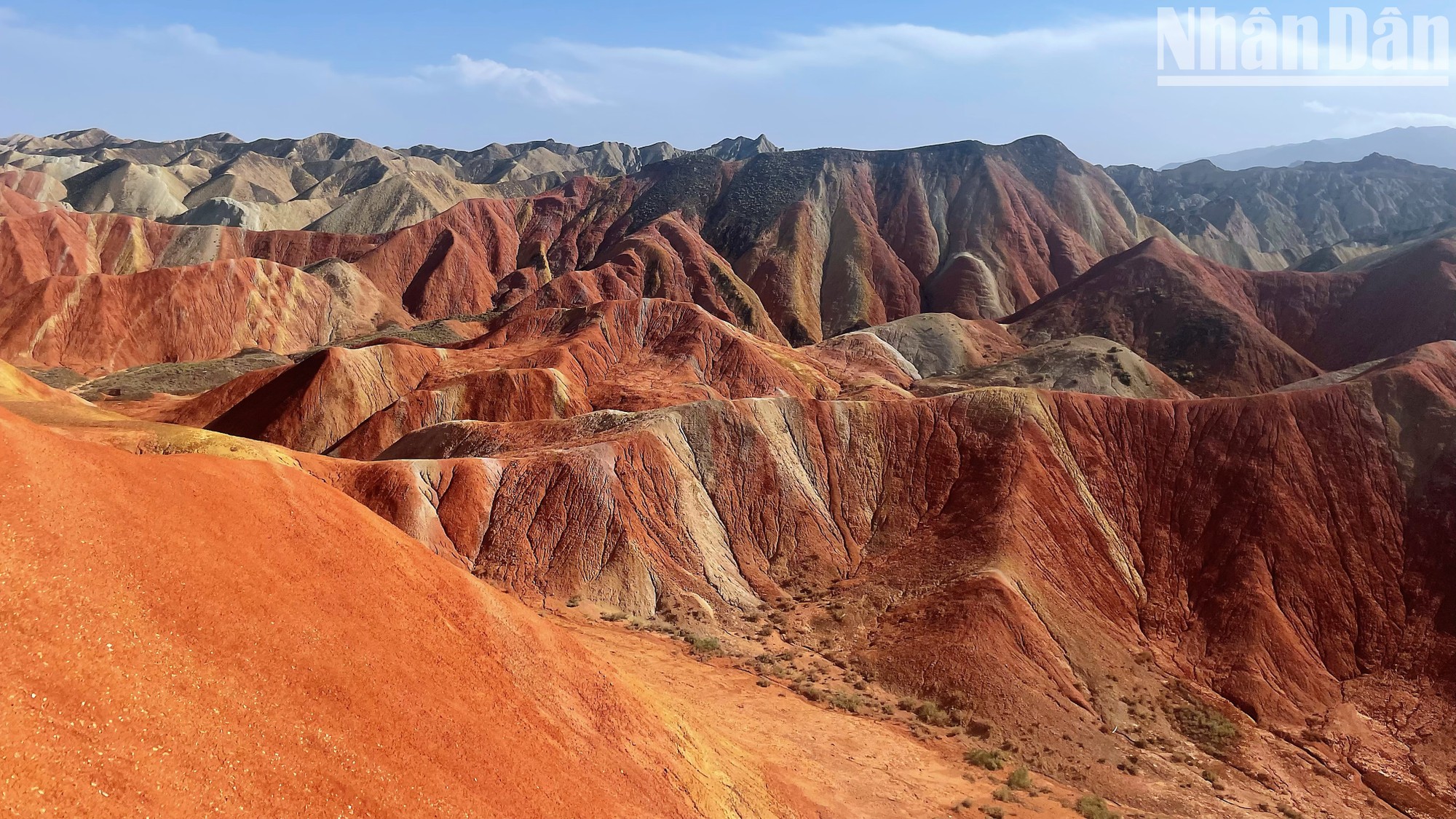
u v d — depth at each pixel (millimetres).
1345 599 43562
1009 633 39219
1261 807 31469
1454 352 57875
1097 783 31469
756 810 22328
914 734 33312
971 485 50531
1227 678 40281
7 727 9148
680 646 38188
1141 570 47000
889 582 45250
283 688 12969
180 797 10188
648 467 48781
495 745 15836
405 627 16953
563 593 41562
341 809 11984
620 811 17094
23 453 12492
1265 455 49750
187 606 12758
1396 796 33500
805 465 53031
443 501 44281
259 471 17531
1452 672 39625
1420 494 47000
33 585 10820
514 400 76938
